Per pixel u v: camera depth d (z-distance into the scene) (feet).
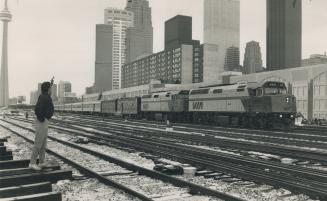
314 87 145.38
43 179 30.17
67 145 62.34
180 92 149.07
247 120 110.83
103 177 31.63
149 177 34.32
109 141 66.80
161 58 641.81
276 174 32.81
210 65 612.29
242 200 23.82
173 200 25.94
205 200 25.68
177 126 120.37
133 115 197.26
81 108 311.06
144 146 56.65
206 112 131.13
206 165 38.11
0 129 110.32
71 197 27.12
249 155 48.21
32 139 72.38
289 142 63.82
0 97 614.34
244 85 111.75
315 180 31.81
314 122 135.95
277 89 103.71
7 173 29.86
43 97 31.09
